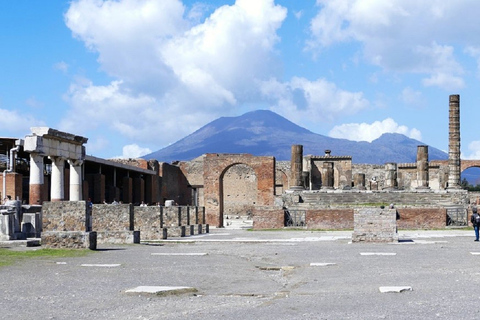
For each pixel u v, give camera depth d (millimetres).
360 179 86938
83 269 19719
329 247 28797
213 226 67188
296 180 68312
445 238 34969
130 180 69562
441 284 15734
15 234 28688
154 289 15125
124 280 17219
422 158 72812
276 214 50344
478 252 24516
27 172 56469
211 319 11906
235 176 90250
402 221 47781
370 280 16969
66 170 55062
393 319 11531
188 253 26094
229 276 18469
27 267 20141
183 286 16094
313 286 16312
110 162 61969
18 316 12336
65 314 12508
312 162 91375
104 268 20031
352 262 21594
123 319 12008
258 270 20109
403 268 19453
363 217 31375
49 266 20453
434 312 12062
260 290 15742
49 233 26547
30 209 33812
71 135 42812
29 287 15867
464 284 15641
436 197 62938
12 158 45750
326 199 63438
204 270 19891
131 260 22766
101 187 60594
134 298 14320
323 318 11797
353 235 31391
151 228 39062
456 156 68938
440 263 20703
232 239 37375
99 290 15414
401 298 13789
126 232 32656
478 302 13031
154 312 12672
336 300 13820
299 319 11766
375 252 25297
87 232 26516
